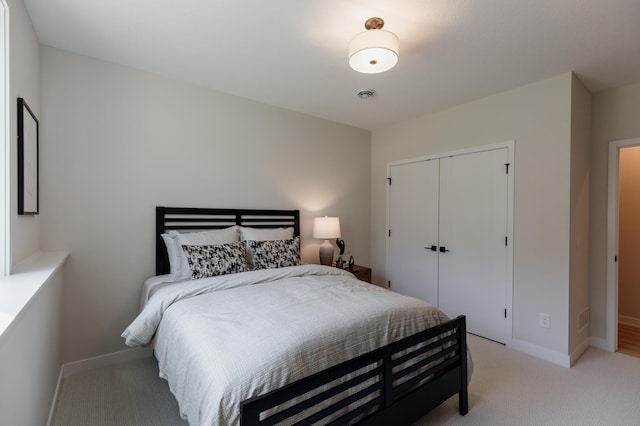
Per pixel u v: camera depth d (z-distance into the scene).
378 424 1.50
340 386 1.38
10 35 1.55
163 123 2.73
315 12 1.83
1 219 1.51
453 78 2.70
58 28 2.03
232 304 1.86
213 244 2.68
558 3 1.71
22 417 1.24
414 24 1.92
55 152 2.26
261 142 3.34
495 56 2.31
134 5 1.79
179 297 1.99
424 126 3.73
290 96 3.16
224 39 2.14
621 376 2.39
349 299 1.94
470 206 3.26
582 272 2.83
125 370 2.39
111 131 2.49
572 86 2.57
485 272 3.13
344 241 4.14
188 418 1.30
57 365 2.09
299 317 1.62
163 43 2.20
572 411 1.95
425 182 3.71
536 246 2.76
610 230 2.87
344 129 4.12
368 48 1.83
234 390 1.16
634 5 1.71
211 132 2.99
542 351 2.71
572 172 2.60
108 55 2.38
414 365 1.68
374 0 1.71
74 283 2.34
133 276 2.59
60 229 2.28
